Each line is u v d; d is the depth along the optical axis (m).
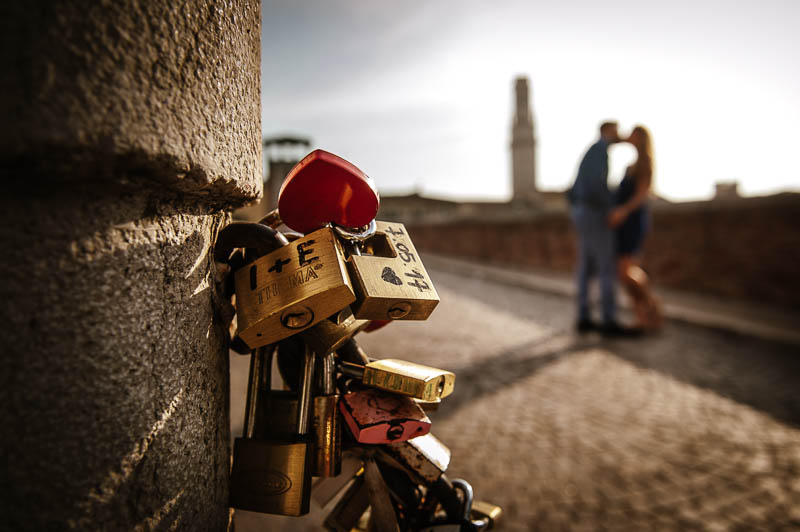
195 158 0.55
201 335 0.66
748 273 7.64
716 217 8.09
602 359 4.69
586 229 5.68
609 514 2.19
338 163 0.69
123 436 0.53
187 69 0.54
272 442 0.74
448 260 16.94
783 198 7.08
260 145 0.82
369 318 0.74
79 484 0.50
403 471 0.83
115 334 0.52
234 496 0.75
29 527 0.47
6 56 0.41
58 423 0.48
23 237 0.46
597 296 8.94
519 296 9.03
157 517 0.58
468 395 3.61
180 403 0.61
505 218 14.85
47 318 0.47
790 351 5.03
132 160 0.48
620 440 2.91
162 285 0.58
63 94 0.43
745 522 2.15
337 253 0.66
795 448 2.84
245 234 0.71
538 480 2.45
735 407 3.49
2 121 0.41
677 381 4.04
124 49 0.47
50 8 0.43
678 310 7.05
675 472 2.55
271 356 0.82
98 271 0.50
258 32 0.80
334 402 0.78
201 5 0.57
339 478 0.86
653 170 5.29
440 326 6.04
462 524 0.83
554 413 3.30
